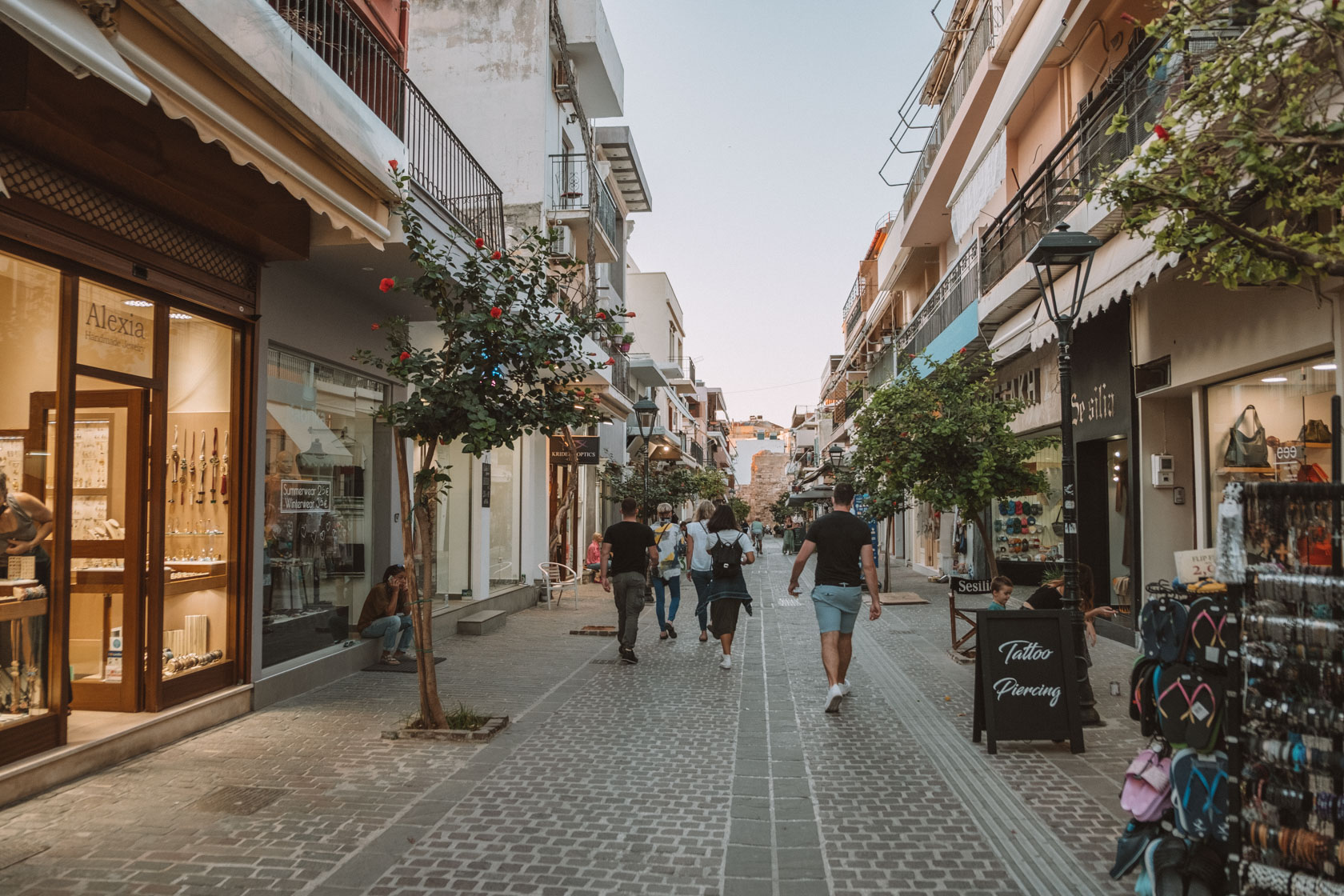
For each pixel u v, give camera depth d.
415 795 4.93
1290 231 5.96
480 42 17.11
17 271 5.05
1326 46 3.75
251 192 6.42
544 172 16.83
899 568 28.20
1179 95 4.08
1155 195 3.93
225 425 7.11
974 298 15.72
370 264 7.96
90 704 6.09
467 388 6.18
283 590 7.87
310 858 4.01
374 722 6.71
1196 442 9.18
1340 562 3.07
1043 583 8.45
